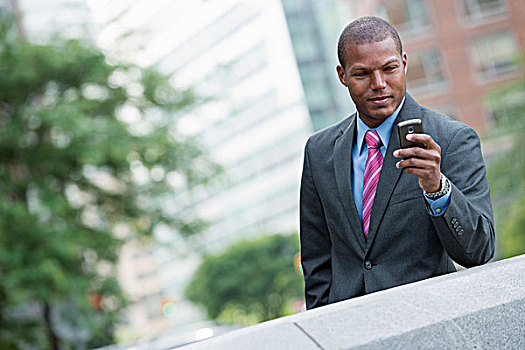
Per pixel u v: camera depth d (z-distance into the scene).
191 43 76.44
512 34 34.84
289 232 52.16
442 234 2.17
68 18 16.25
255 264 49.78
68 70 15.10
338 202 2.47
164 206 16.16
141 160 15.02
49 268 11.85
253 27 68.62
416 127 2.07
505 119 22.34
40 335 13.51
